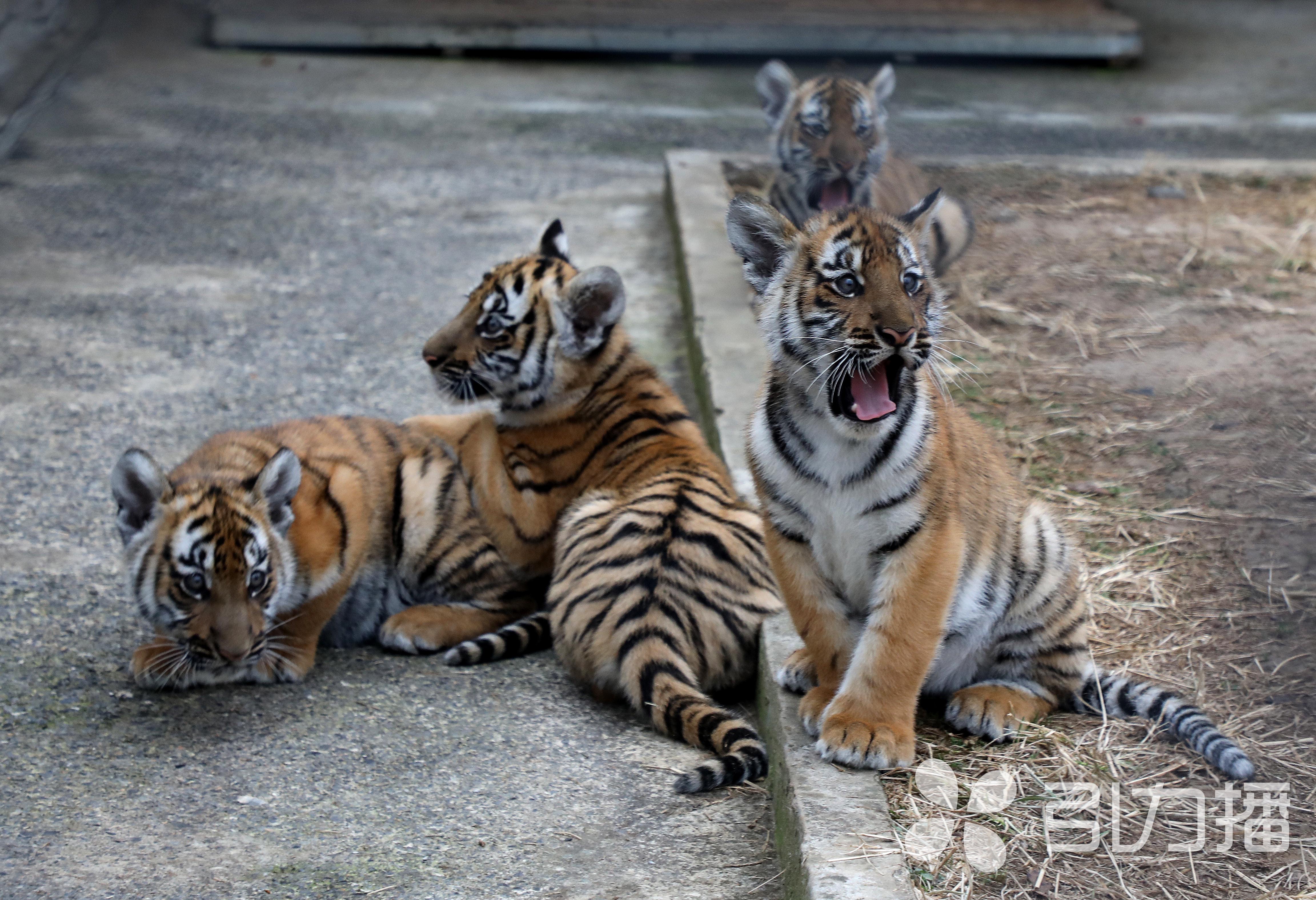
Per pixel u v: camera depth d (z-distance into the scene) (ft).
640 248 30.78
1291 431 19.11
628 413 17.46
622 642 14.21
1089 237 28.66
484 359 17.31
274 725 13.96
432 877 11.46
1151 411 20.15
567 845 12.01
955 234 26.37
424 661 15.78
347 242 30.83
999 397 20.84
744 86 46.26
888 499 12.19
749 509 15.79
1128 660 14.15
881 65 47.98
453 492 16.79
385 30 47.93
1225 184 32.73
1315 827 11.32
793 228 13.16
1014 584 13.46
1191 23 55.06
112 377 22.91
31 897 10.95
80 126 38.88
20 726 13.48
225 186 34.50
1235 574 15.71
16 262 28.50
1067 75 47.70
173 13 50.90
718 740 13.20
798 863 10.96
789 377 12.80
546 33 48.01
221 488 14.10
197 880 11.29
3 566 16.63
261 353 24.35
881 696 12.44
